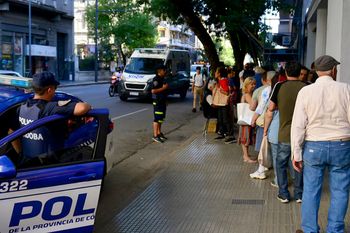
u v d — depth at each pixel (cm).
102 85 4284
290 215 591
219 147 1066
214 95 1150
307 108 472
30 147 443
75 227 430
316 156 469
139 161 965
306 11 2008
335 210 475
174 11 1789
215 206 632
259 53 2303
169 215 601
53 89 477
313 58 1980
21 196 396
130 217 597
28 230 404
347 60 842
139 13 5684
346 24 838
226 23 1623
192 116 1814
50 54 4294
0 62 3666
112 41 6038
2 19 3697
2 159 388
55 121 451
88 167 434
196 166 873
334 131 464
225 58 6362
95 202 439
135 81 2323
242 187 723
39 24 4222
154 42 6200
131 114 1803
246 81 888
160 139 1193
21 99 567
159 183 755
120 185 778
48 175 409
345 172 473
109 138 675
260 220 574
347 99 464
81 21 7869
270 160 728
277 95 619
